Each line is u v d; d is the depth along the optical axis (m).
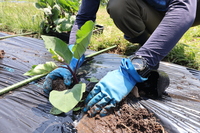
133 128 1.10
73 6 2.97
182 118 1.19
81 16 1.71
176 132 1.08
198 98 1.48
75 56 1.24
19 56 2.04
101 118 1.17
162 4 1.49
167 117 1.19
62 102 1.01
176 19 1.16
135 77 1.21
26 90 1.44
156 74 1.36
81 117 1.19
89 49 2.63
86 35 1.09
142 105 1.29
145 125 1.10
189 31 3.39
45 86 1.38
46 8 2.96
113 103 1.18
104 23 3.98
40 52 2.25
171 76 1.87
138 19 1.91
